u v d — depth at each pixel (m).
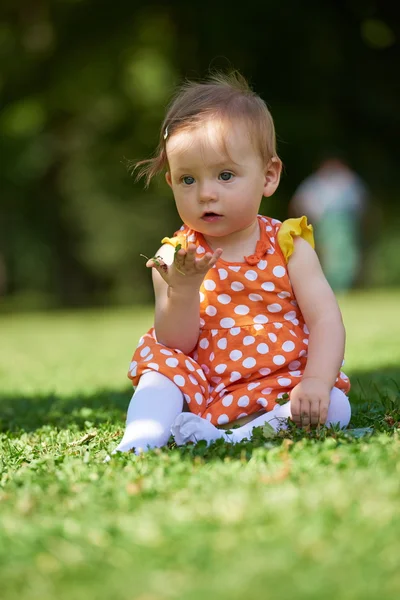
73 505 3.32
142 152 31.27
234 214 4.64
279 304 4.74
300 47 27.06
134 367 4.69
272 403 4.58
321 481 3.32
